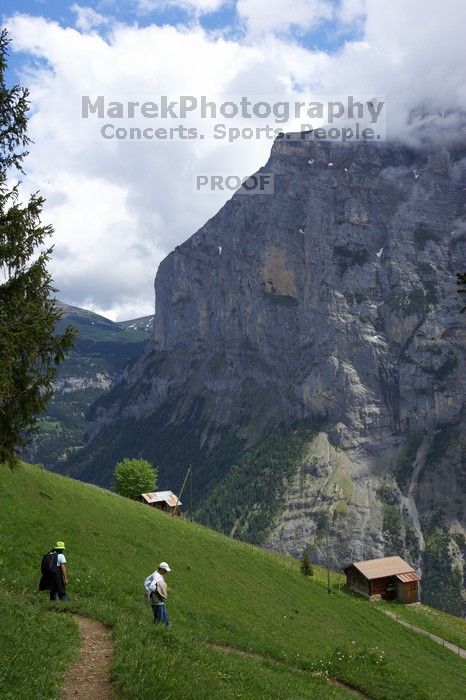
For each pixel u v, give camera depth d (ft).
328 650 137.80
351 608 232.32
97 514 180.75
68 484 204.03
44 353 74.59
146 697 46.34
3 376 67.41
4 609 62.03
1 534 123.75
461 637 274.77
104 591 97.55
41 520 146.61
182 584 151.53
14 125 72.18
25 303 71.41
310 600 210.18
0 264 70.33
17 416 75.00
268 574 218.79
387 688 87.86
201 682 53.06
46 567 78.38
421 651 211.41
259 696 57.47
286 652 100.53
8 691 42.60
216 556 205.26
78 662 54.49
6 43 71.92
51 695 45.11
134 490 404.16
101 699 46.39
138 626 68.69
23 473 173.06
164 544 187.21
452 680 162.81
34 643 54.49
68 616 69.77
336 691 79.20
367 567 343.46
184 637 72.43
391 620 248.11
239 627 119.03
